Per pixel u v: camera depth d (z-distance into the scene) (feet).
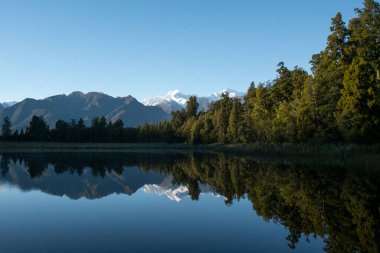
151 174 127.13
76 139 476.95
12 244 43.88
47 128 491.72
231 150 273.95
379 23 167.63
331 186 83.30
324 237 45.65
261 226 51.65
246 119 273.13
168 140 456.04
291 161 153.28
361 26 177.06
